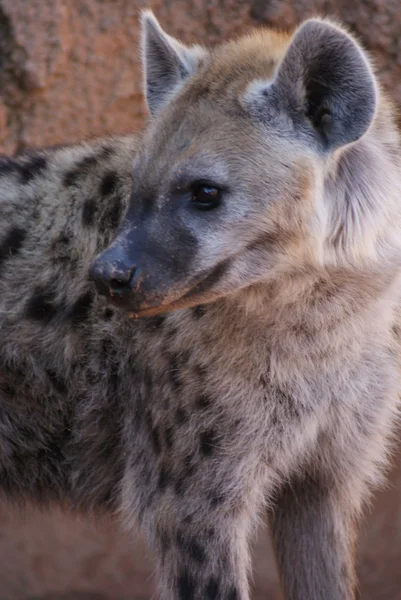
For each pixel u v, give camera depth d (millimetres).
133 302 5090
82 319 6012
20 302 6090
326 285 5430
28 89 8227
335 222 5320
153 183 5195
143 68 5793
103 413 6121
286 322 5523
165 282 5113
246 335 5578
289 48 5105
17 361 6121
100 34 8289
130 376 5941
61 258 6055
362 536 9266
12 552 9789
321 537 6426
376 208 5398
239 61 5434
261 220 5199
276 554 6578
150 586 9719
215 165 5137
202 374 5641
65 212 6098
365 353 5758
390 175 5477
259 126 5211
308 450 5984
